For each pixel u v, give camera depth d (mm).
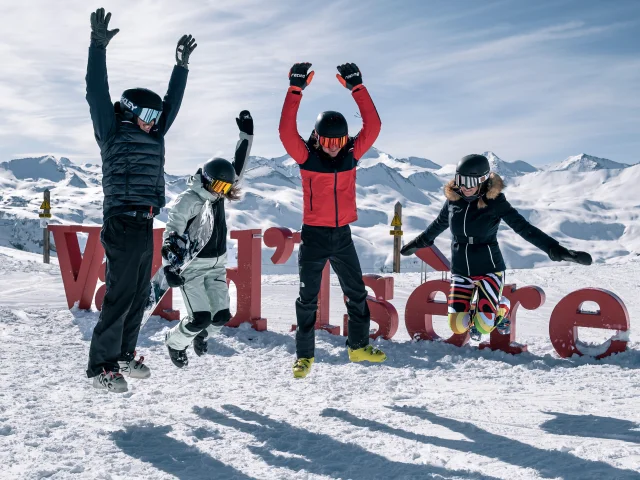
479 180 4777
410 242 5465
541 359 6164
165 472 3314
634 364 5879
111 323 4461
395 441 3777
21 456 3473
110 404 4570
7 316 8281
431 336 7047
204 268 5004
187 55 4945
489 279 4887
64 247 8789
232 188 5027
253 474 3303
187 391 5000
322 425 4121
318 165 4867
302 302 5051
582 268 15562
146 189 4531
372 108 4918
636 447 3582
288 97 4746
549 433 3908
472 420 4219
